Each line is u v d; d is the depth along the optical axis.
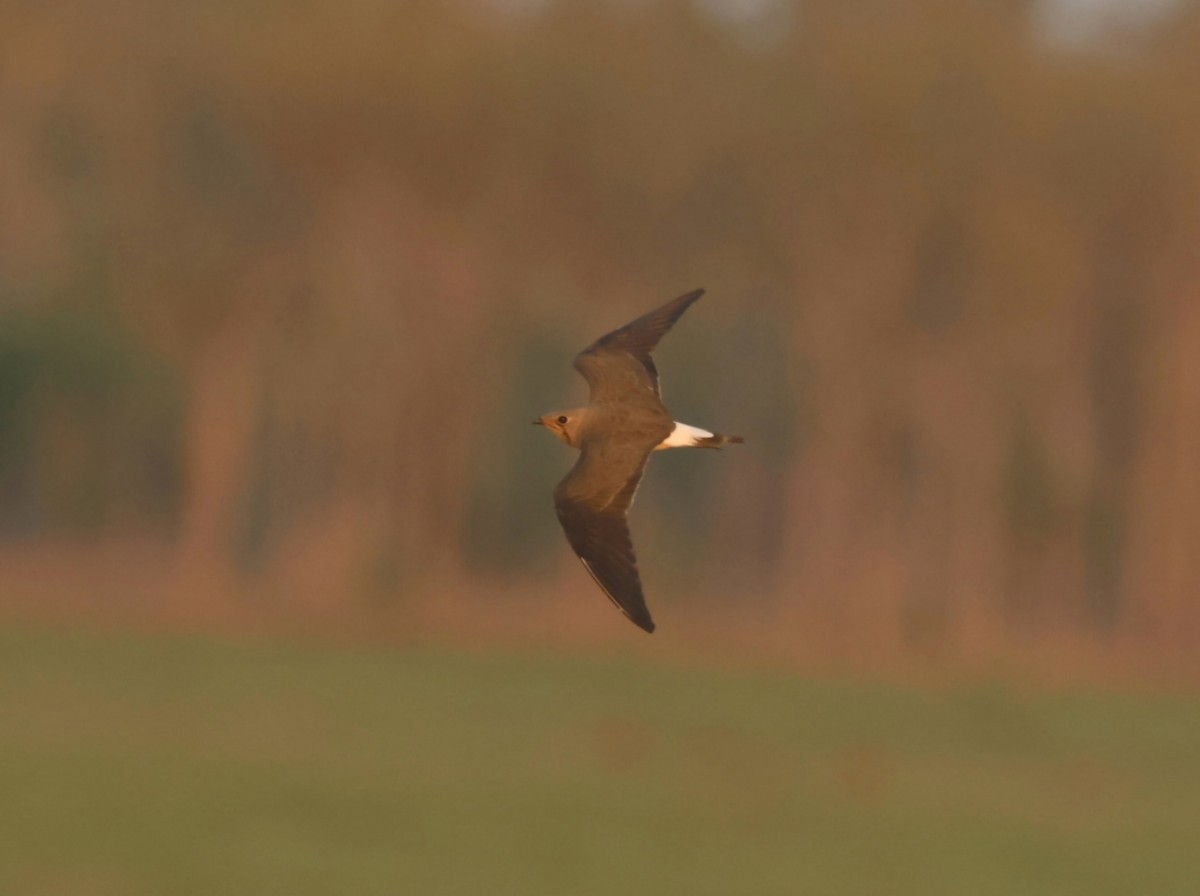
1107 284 76.25
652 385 14.48
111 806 35.97
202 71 72.81
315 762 41.94
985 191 71.69
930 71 71.00
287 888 30.34
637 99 71.19
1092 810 40.12
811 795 40.53
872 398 76.00
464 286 75.12
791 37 72.62
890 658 70.56
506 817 36.41
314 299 76.56
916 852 34.62
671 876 31.97
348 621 72.81
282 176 74.62
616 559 13.14
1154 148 71.69
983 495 77.25
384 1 71.44
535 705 53.97
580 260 74.69
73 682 54.62
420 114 70.50
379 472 78.44
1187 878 33.44
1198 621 77.12
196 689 54.12
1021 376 77.31
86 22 75.88
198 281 76.88
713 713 53.53
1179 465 77.25
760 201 72.50
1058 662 71.31
